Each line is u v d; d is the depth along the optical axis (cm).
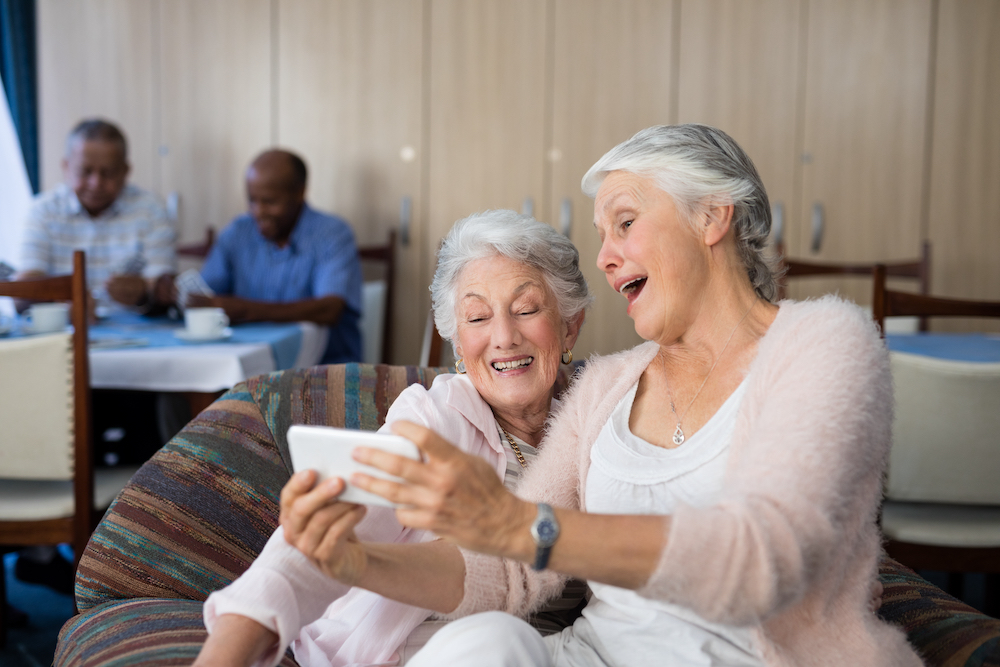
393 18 423
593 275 422
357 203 433
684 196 103
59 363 186
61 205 332
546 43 418
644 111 416
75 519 192
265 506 123
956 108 405
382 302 385
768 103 411
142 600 111
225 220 435
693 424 105
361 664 107
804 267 321
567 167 422
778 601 79
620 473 106
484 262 121
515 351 120
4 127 414
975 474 177
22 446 188
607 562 81
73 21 426
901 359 176
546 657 94
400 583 100
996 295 412
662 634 97
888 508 198
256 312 287
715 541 79
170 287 282
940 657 98
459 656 89
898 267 336
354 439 79
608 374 120
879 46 405
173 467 122
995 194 407
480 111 423
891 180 411
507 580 107
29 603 251
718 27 410
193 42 427
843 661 91
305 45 426
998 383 170
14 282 182
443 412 119
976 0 400
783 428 87
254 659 91
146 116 431
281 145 430
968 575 280
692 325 107
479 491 80
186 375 210
